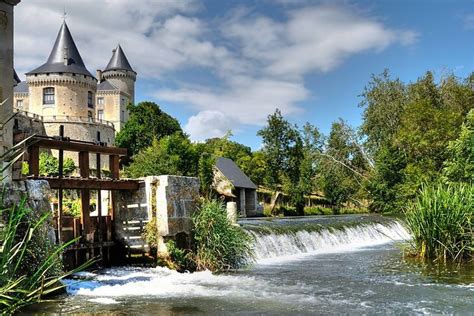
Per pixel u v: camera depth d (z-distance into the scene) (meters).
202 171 48.00
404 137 41.22
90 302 10.95
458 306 10.68
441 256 16.98
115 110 96.62
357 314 9.98
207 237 16.31
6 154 6.82
